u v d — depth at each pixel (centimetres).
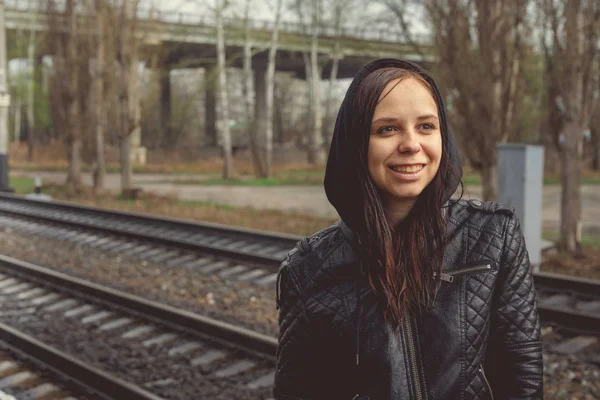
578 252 1073
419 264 152
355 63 4506
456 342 151
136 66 2161
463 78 1214
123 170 2098
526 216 845
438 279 152
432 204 151
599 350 593
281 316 165
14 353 609
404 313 153
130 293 852
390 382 152
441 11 1217
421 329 153
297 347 160
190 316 655
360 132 146
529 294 156
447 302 152
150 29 2206
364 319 154
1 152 2112
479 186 2288
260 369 566
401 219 157
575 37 1055
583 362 571
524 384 154
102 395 509
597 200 2031
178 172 3500
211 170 3678
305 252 162
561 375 544
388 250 149
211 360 586
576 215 1084
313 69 3491
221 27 2905
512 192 850
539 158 848
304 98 6175
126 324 693
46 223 1416
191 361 586
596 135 1149
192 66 4794
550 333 638
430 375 152
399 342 153
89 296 792
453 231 156
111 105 2288
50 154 4591
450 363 151
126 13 2103
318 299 158
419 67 150
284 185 2614
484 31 1188
